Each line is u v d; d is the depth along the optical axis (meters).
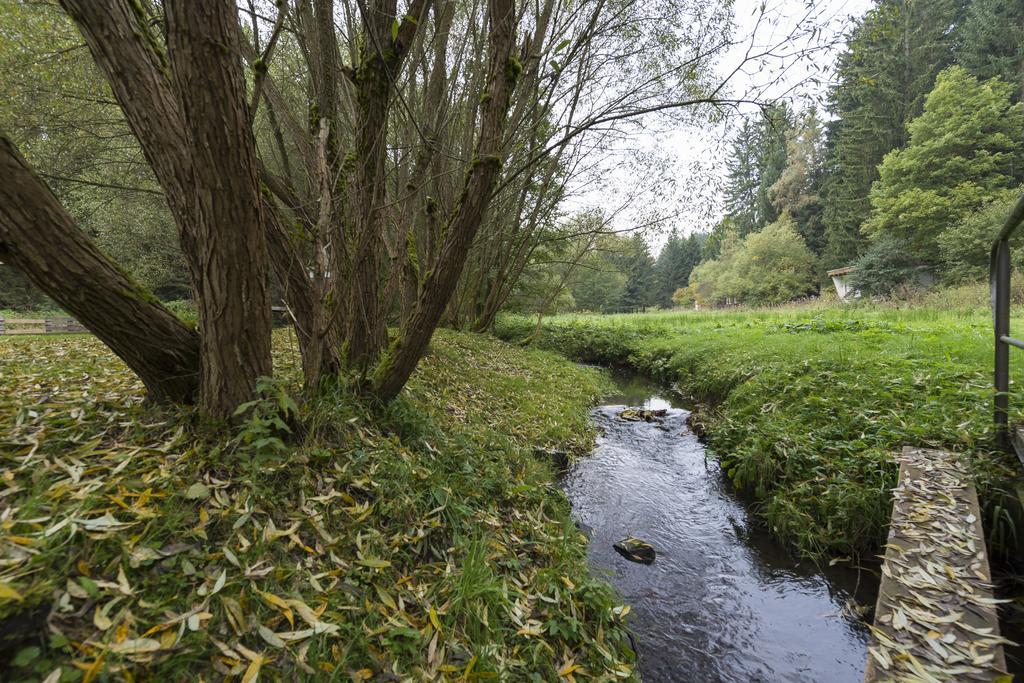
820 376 5.48
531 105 5.05
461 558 2.37
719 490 4.53
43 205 1.94
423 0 3.10
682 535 3.74
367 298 4.05
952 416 3.82
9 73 5.05
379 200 3.67
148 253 14.38
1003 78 24.17
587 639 2.24
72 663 1.20
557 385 8.44
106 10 2.06
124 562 1.50
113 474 1.87
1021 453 2.80
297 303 3.27
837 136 34.00
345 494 2.29
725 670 2.40
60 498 1.67
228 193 2.07
